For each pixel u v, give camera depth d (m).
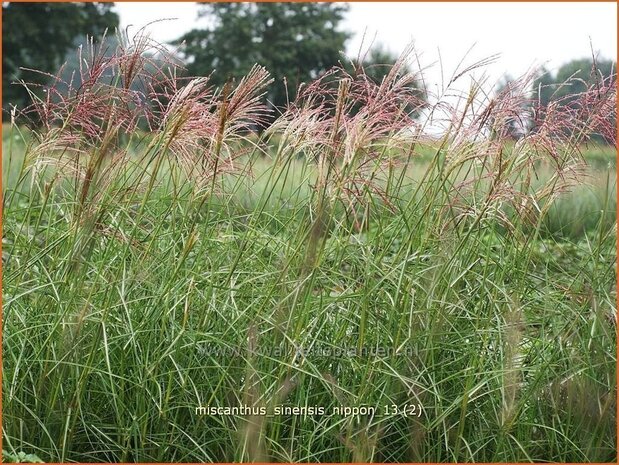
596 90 5.15
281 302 4.61
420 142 4.94
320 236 4.68
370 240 5.34
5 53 27.45
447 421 4.89
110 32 28.81
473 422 4.92
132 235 4.75
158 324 4.91
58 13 28.28
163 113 4.95
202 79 4.79
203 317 4.80
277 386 4.61
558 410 5.00
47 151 5.10
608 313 5.02
